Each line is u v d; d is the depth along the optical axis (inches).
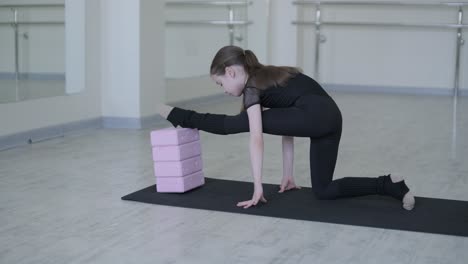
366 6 332.8
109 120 221.3
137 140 197.6
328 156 123.3
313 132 119.3
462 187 142.8
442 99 307.9
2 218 117.3
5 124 182.5
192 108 267.4
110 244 104.0
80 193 135.1
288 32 324.8
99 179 147.7
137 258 97.8
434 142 198.4
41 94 195.2
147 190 135.7
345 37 337.7
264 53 316.5
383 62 333.7
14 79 185.0
